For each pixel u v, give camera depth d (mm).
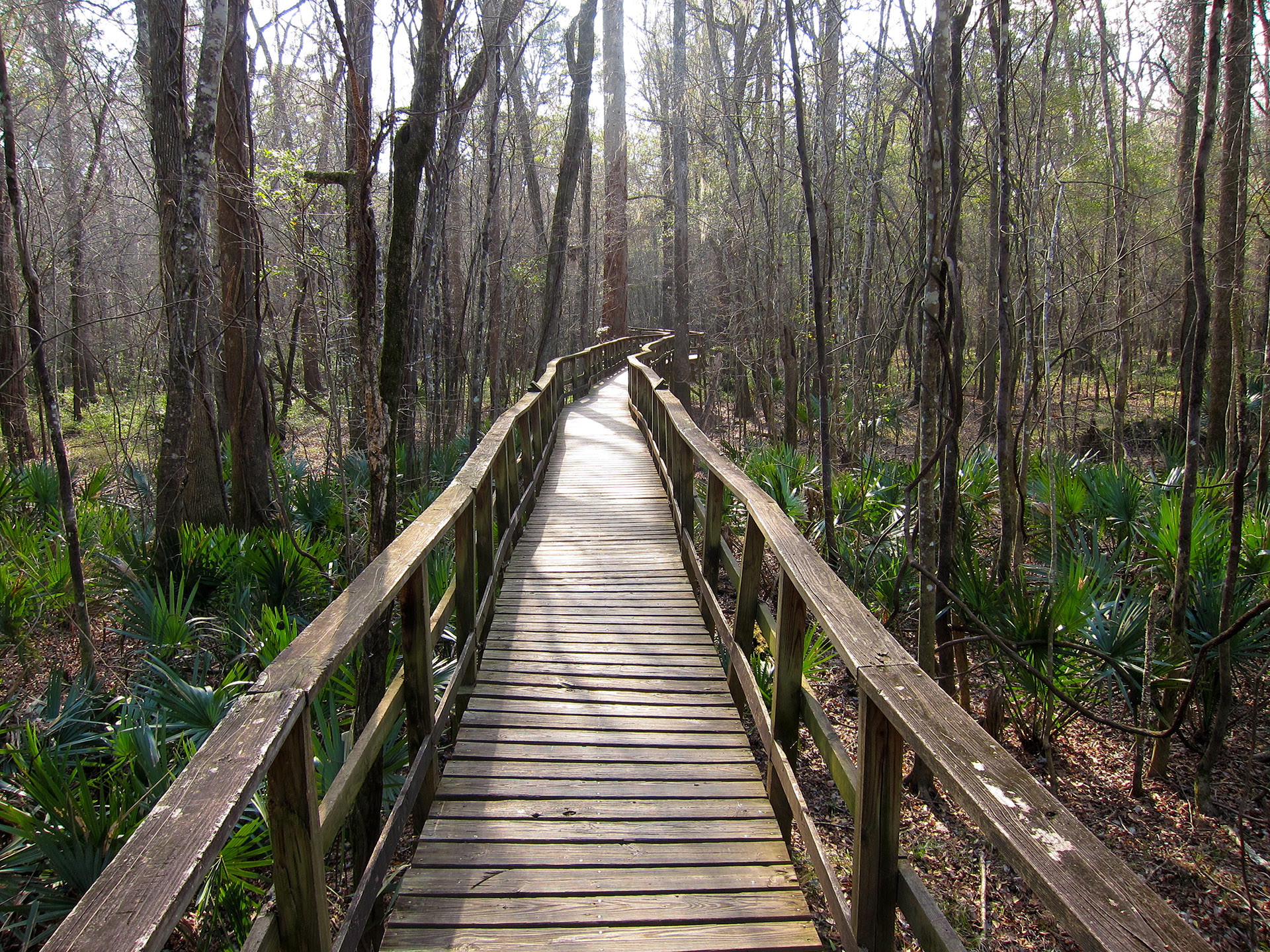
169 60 7887
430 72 4270
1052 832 1254
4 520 7562
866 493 7266
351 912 2115
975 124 10250
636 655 4582
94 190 12711
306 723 1725
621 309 21984
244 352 8844
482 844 2852
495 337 14789
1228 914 4070
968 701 5488
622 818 3016
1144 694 4691
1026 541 6746
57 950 1013
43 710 4453
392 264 4266
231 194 8766
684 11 14031
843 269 12719
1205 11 7727
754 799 3164
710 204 18484
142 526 8305
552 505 8125
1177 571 4812
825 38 8742
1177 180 11375
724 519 8250
